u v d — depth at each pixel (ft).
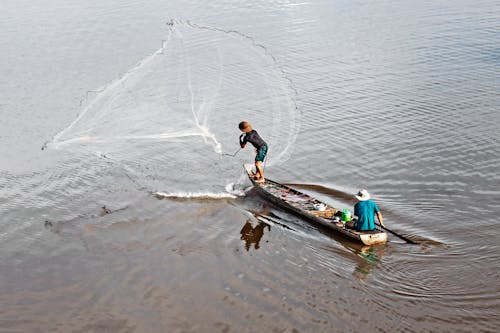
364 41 98.43
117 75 80.59
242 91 74.54
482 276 35.29
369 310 32.81
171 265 39.11
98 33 106.11
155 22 112.78
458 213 44.42
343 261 38.50
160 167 56.90
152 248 41.65
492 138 58.80
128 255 40.70
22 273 38.52
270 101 71.97
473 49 91.30
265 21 111.96
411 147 58.39
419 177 51.83
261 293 35.27
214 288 36.06
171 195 51.08
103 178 54.65
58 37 104.12
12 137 63.52
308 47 94.84
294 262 38.91
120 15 120.06
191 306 34.22
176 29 103.76
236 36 98.37
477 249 38.65
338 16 116.26
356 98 73.20
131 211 48.14
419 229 42.29
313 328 31.45
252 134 50.83
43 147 60.85
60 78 81.61
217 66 82.23
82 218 46.93
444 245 39.60
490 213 44.01
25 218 47.01
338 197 49.03
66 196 51.16
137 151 59.88
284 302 34.14
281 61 87.40
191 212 47.73
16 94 76.28
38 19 118.62
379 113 68.08
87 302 34.99
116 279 37.52
